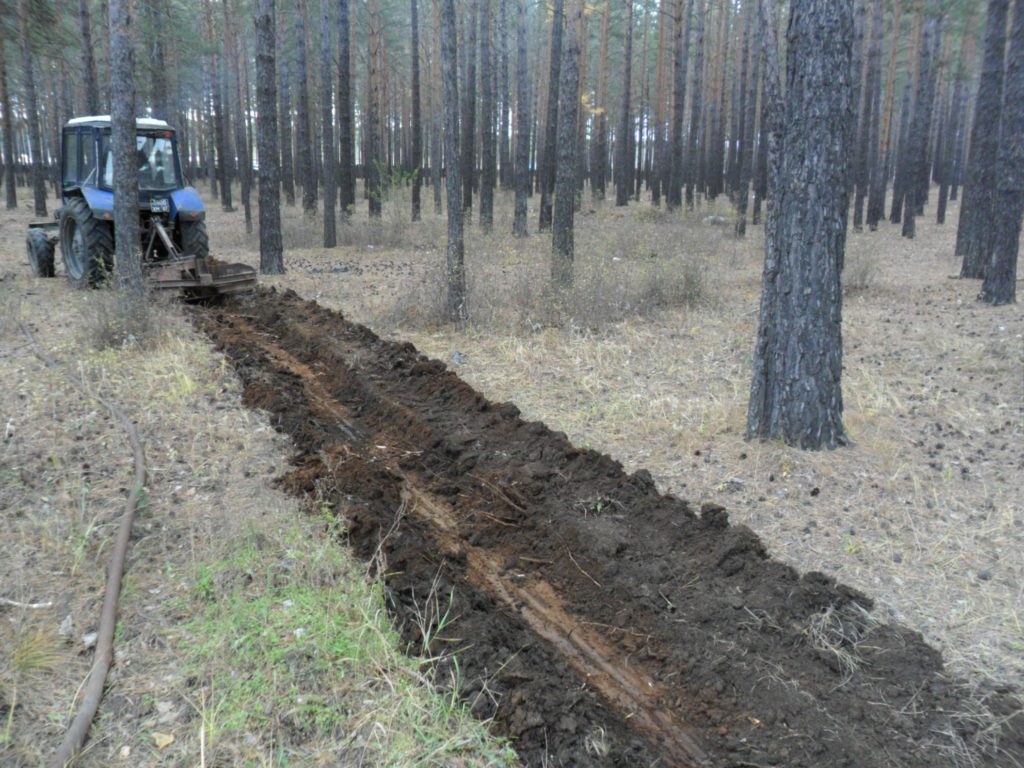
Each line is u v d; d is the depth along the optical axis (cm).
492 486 504
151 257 1171
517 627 360
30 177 4838
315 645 317
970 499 472
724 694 315
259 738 271
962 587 384
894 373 748
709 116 3816
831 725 295
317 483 480
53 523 418
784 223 531
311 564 381
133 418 587
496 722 289
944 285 1280
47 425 561
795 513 459
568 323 940
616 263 1273
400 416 629
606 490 489
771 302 546
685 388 705
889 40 3238
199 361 743
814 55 500
